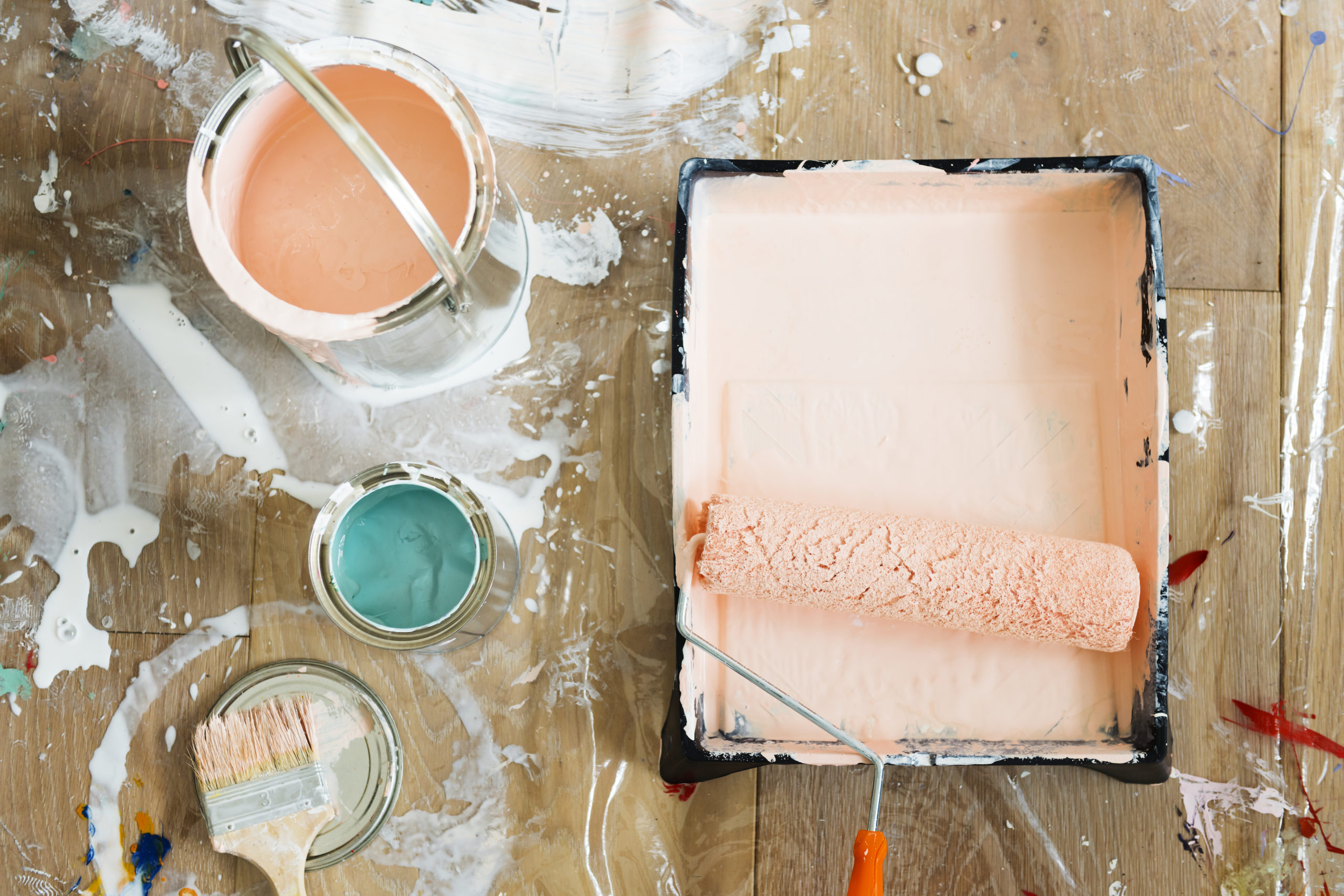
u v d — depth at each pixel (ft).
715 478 2.91
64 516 3.17
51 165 3.26
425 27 3.27
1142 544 2.70
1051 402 2.89
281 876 2.88
